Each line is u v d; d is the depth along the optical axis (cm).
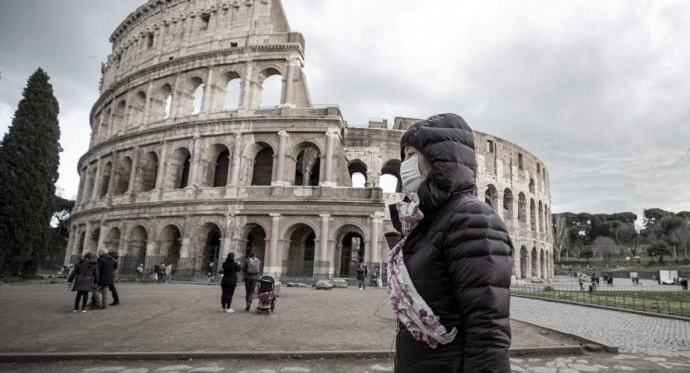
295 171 5397
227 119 5216
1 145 4750
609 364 1182
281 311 2081
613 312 2661
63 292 2945
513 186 6806
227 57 5528
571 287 5594
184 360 1123
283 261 4772
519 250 6631
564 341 1447
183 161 5666
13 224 4494
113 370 1013
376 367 1084
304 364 1104
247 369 1042
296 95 5281
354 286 4419
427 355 298
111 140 6125
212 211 4991
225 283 2008
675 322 2173
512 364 1172
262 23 5575
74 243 6562
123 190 5994
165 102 6150
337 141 5034
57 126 5222
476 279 272
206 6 5934
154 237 5219
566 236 13525
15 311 1912
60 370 1012
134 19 6819
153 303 2283
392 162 5791
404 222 339
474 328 266
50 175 4988
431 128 346
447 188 320
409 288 308
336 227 4744
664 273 7375
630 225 15550
